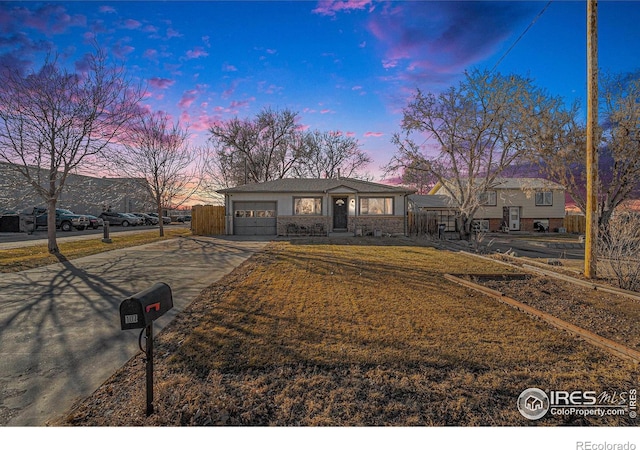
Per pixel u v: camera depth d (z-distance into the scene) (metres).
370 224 20.31
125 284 6.75
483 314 4.67
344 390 2.74
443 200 26.55
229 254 11.42
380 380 2.88
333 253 11.51
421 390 2.75
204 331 4.02
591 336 3.69
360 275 7.51
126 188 18.27
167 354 3.47
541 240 18.92
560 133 12.67
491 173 18.34
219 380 2.89
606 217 12.50
